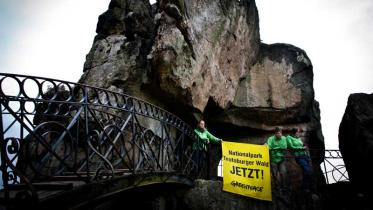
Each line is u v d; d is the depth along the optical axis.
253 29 13.51
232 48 11.83
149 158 5.98
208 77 10.38
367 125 9.98
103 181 4.54
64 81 4.39
